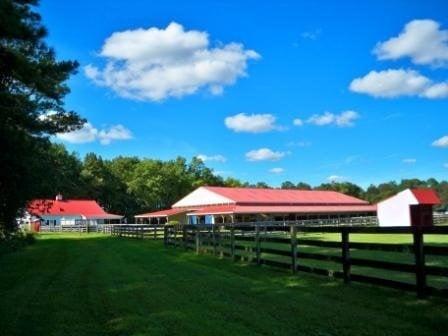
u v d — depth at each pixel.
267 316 8.05
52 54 18.47
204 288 11.12
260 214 61.19
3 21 13.28
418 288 8.88
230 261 16.88
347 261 10.82
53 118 22.31
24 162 17.53
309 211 64.88
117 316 8.62
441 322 7.16
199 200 65.50
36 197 21.23
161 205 99.12
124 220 95.88
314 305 8.71
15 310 9.46
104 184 96.31
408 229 9.07
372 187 142.88
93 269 15.98
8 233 23.41
